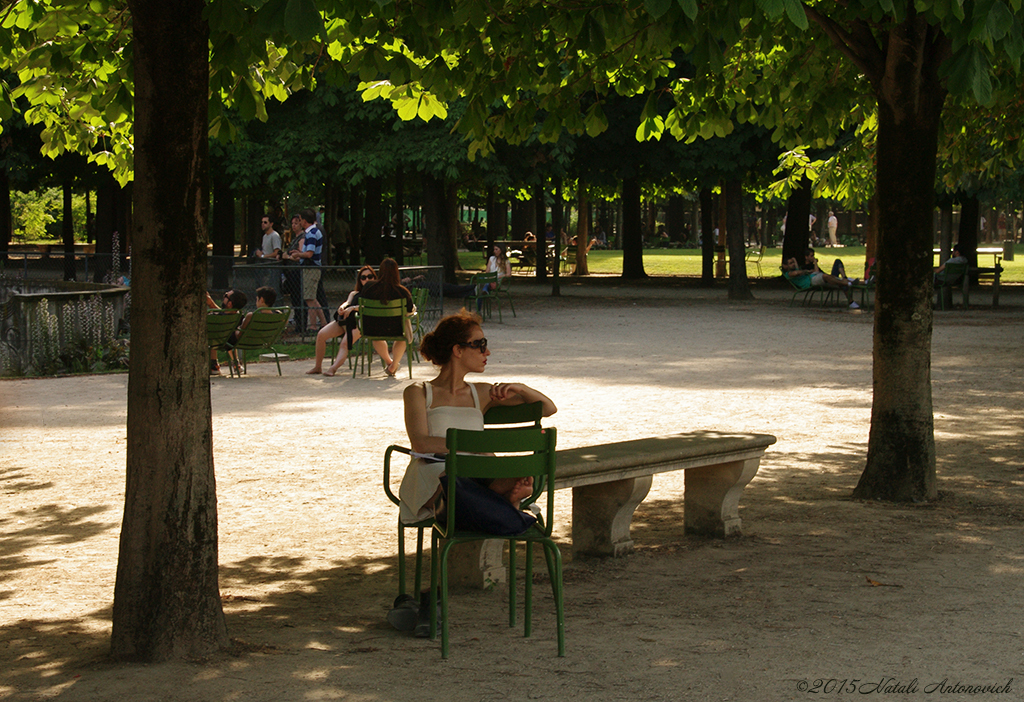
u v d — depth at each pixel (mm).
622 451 6414
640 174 29953
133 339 4625
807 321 23406
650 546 6848
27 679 4395
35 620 5352
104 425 11398
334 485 8695
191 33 4461
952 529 7137
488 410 5594
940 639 4891
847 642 4852
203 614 4723
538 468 4941
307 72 7145
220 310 15398
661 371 15492
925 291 7949
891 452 8047
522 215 62188
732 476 6945
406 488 5285
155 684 4289
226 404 12867
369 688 4242
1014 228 86875
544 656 4672
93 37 6980
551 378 14773
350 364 16766
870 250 33250
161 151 4488
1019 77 8336
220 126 6438
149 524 4633
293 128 26578
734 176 28375
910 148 7770
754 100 9281
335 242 40938
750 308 27078
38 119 8852
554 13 6457
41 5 6691
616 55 7891
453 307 26094
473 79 7629
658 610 5426
